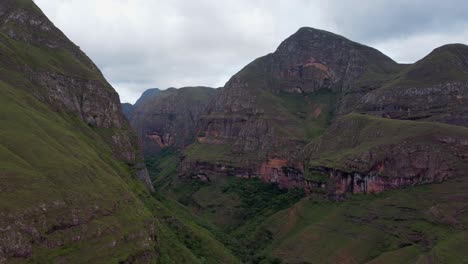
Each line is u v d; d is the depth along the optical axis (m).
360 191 167.75
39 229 68.88
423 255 121.38
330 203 174.88
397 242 134.12
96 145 131.12
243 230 191.12
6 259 61.62
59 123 116.62
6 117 94.06
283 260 145.88
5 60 122.69
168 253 100.81
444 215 130.75
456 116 195.62
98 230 78.69
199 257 118.88
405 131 167.88
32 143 88.62
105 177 98.31
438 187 145.50
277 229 173.62
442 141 154.12
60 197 76.88
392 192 156.88
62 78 142.25
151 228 97.88
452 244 117.81
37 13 160.62
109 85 169.75
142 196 132.62
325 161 190.00
